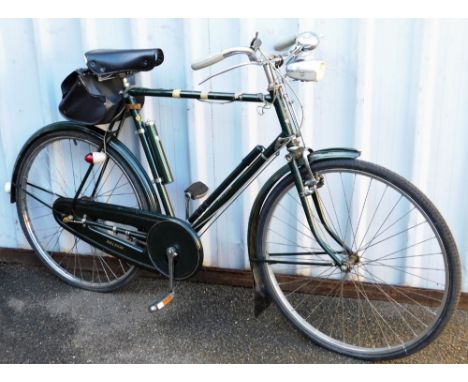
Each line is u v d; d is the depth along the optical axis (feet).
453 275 6.31
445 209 7.61
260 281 7.36
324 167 6.59
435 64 6.98
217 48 7.59
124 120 7.82
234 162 8.10
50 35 8.13
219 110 7.86
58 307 8.21
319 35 7.06
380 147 7.53
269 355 7.17
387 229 7.89
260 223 7.11
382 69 7.18
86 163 8.73
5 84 8.58
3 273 9.15
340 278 8.26
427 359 7.00
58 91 8.41
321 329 7.64
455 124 7.20
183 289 8.59
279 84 6.48
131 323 7.82
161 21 7.66
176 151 8.31
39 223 9.36
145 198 7.64
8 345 7.41
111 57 6.97
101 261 9.11
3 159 9.05
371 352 6.98
